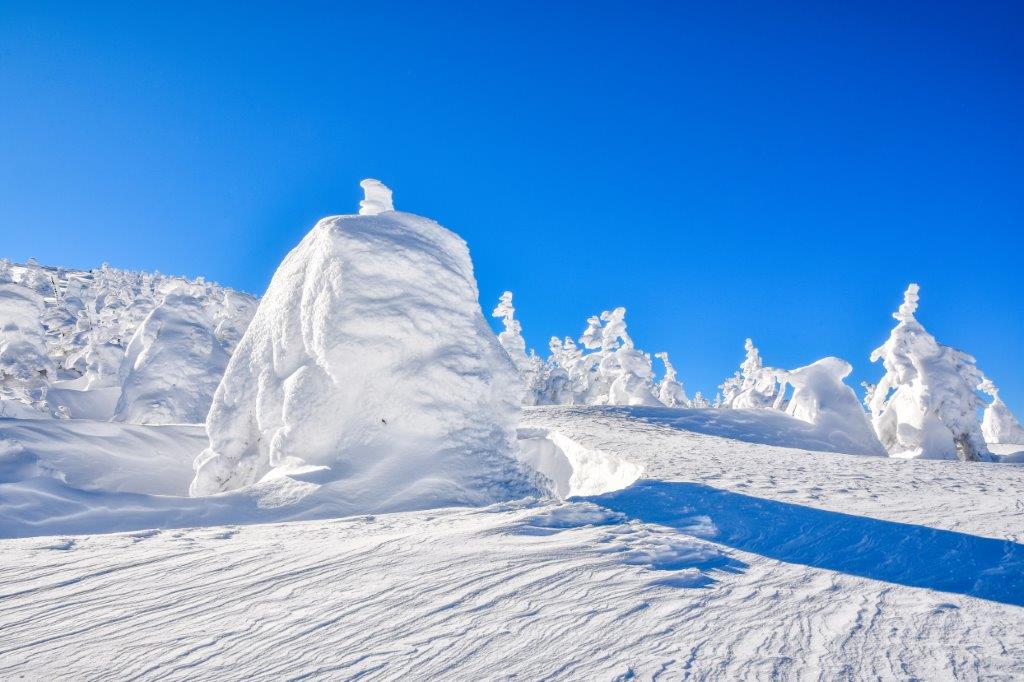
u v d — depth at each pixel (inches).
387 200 673.6
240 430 532.1
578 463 825.5
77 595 216.8
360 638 160.9
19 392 1189.1
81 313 2251.5
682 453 716.7
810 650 136.5
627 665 132.6
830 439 1108.5
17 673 155.0
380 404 495.2
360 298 518.3
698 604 171.0
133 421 1059.3
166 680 145.3
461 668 137.8
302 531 309.9
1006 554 220.1
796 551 230.4
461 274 574.9
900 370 1146.0
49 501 406.3
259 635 169.0
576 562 214.4
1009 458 1171.3
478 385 515.5
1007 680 118.3
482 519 308.5
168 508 415.8
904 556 220.5
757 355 2053.4
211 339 1199.6
